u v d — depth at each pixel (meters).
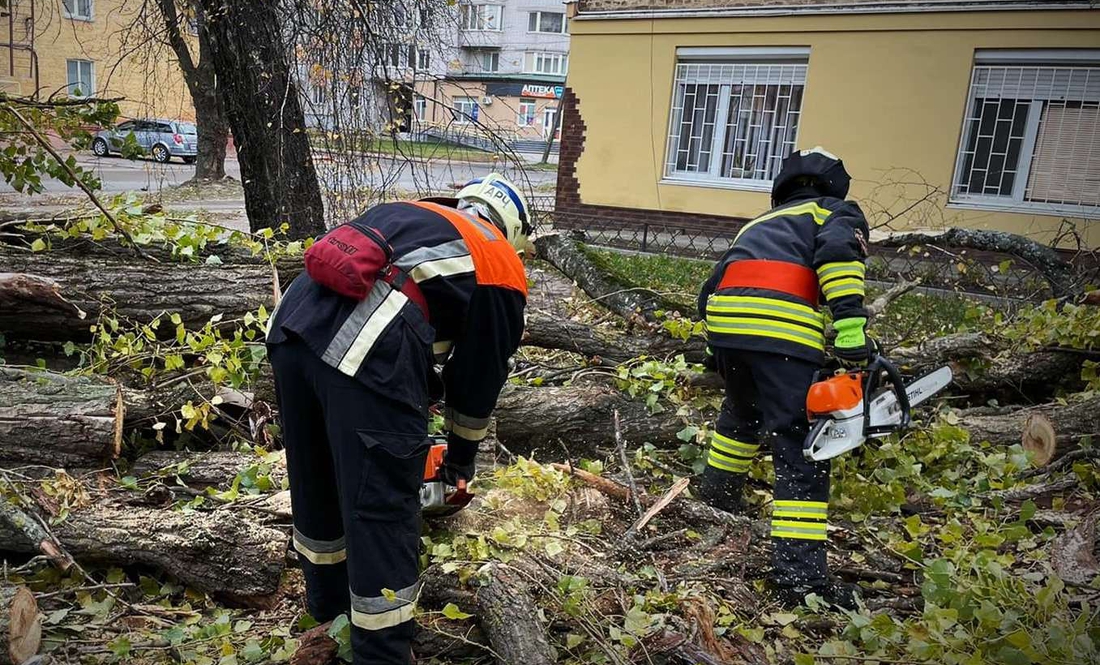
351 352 2.07
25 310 3.73
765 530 3.16
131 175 17.48
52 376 3.26
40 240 4.10
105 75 8.72
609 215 13.32
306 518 2.38
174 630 2.49
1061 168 10.52
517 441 3.79
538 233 5.92
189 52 6.70
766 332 3.01
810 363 3.02
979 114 10.88
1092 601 2.63
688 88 12.63
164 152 18.34
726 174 12.63
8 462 2.99
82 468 3.07
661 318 4.80
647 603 2.58
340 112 5.82
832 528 3.23
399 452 2.11
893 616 2.77
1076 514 3.34
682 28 12.31
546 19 43.50
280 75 5.88
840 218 3.06
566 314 5.91
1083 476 3.54
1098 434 3.76
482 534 2.68
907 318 6.64
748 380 3.21
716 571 2.95
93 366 3.67
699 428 3.79
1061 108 10.39
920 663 2.36
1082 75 10.20
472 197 2.52
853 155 11.53
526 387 3.86
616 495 3.25
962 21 10.59
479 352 2.31
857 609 2.77
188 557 2.64
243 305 4.11
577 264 5.50
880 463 3.73
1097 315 4.30
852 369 3.04
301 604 2.69
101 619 2.56
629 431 3.86
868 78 11.26
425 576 2.54
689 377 4.13
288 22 5.80
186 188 15.79
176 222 4.51
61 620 2.54
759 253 3.13
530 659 2.25
